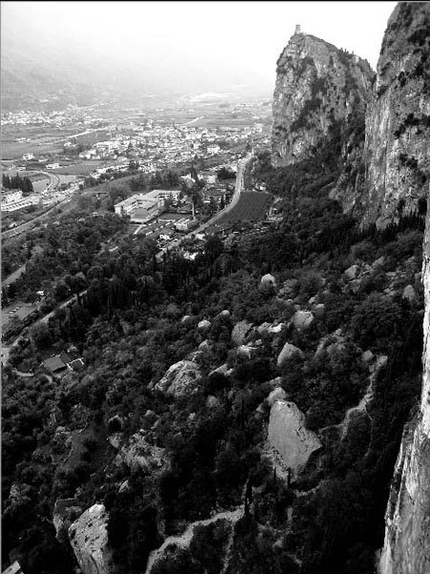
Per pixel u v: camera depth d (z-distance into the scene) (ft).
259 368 275.59
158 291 443.32
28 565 235.61
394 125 402.72
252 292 367.04
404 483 143.84
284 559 195.31
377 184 433.48
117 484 263.70
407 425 159.94
